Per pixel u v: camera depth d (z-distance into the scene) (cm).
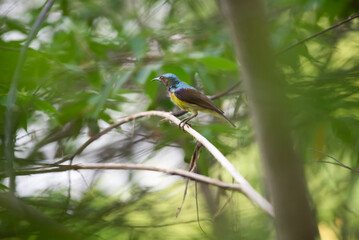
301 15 784
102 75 969
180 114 963
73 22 980
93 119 966
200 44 1030
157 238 645
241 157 710
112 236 639
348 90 518
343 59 660
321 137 724
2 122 621
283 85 277
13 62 639
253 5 262
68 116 903
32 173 647
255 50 264
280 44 593
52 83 824
